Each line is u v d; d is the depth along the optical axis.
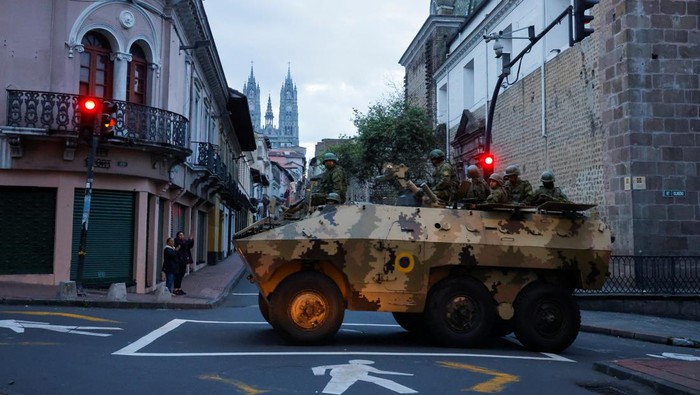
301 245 10.16
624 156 18.77
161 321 12.65
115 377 7.34
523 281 10.84
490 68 31.41
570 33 13.95
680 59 18.86
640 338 13.45
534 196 12.20
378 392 6.98
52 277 17.56
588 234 11.02
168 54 20.73
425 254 10.44
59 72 17.78
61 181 17.72
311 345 10.16
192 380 7.32
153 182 20.09
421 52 44.78
